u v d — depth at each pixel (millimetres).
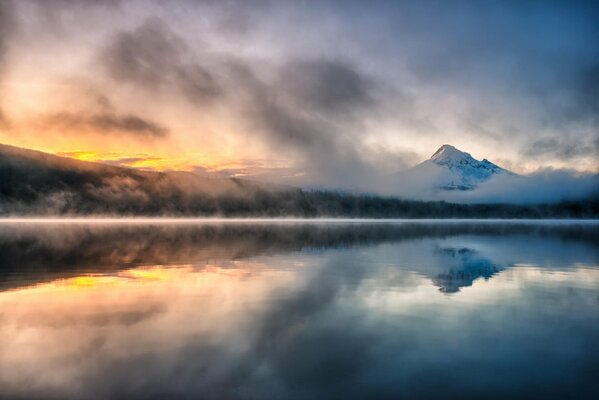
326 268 23250
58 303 14547
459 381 8531
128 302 14789
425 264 25250
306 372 8922
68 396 7828
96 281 18781
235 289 17188
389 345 10578
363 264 25125
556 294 16578
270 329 11773
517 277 20703
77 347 10219
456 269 23172
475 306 14531
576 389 8203
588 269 23594
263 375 8766
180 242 41094
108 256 28250
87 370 8898
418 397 7875
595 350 10250
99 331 11430
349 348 10328
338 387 8266
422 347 10430
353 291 16922
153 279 19375
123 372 8820
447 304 14797
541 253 32625
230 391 8062
